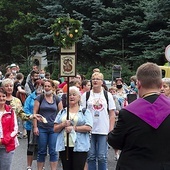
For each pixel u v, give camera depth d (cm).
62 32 656
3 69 3681
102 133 732
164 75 1762
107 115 741
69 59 652
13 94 1296
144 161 371
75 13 2808
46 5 3075
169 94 722
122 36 2708
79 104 672
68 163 647
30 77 1302
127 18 2692
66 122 636
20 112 729
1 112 634
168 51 1530
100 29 2736
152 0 2552
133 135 375
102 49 2895
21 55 3647
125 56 2767
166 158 371
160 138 371
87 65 3080
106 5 2869
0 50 3988
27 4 3838
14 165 922
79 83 964
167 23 2511
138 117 376
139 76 388
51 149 789
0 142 625
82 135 647
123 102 1125
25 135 1299
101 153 731
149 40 2639
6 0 3784
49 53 3095
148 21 2561
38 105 795
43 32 3142
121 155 387
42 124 786
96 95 751
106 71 2684
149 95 385
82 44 2841
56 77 2972
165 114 376
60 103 811
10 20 3881
